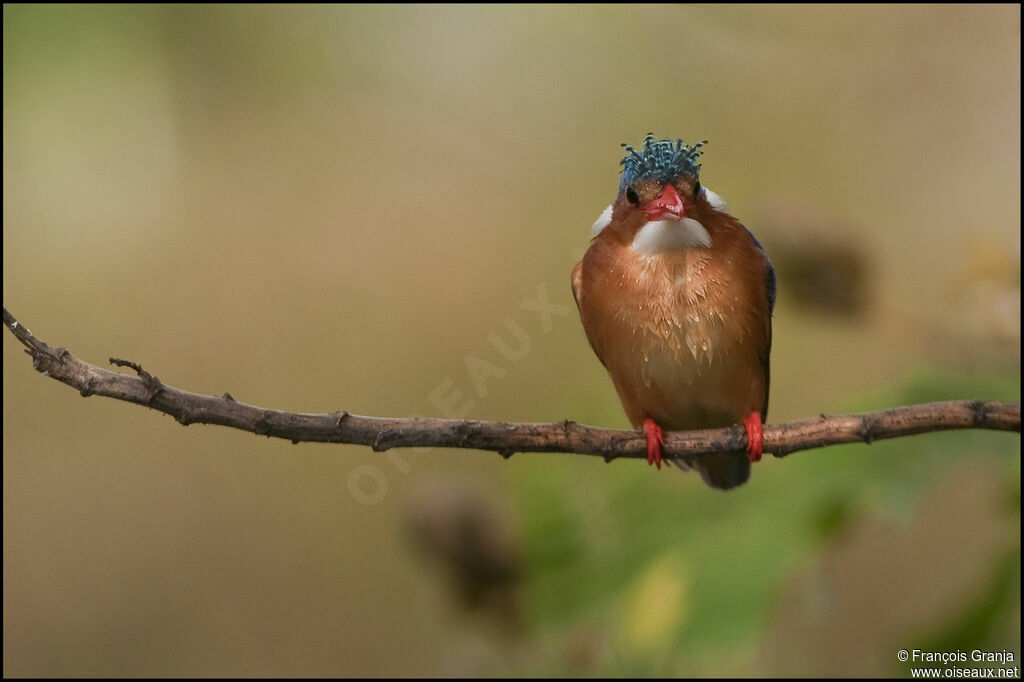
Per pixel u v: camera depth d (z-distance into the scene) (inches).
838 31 553.3
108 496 527.5
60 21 421.1
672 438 267.6
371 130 590.9
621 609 309.1
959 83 549.0
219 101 521.7
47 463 532.1
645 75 565.3
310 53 529.0
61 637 501.7
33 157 444.8
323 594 506.9
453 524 335.6
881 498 286.4
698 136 562.6
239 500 526.9
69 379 220.8
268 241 561.9
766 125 560.7
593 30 561.9
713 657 292.5
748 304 304.3
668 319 302.8
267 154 553.3
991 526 380.2
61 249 526.6
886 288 423.5
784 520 294.5
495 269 568.4
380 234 573.0
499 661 337.7
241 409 229.1
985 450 291.1
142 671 499.5
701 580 293.3
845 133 558.6
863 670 371.9
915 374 313.4
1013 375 307.0
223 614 506.0
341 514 515.8
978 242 317.1
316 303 560.7
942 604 374.3
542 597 327.6
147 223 524.4
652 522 323.0
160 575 514.6
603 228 320.2
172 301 551.8
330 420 233.1
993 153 538.0
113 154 468.8
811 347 473.1
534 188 577.0
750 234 316.5
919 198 539.8
